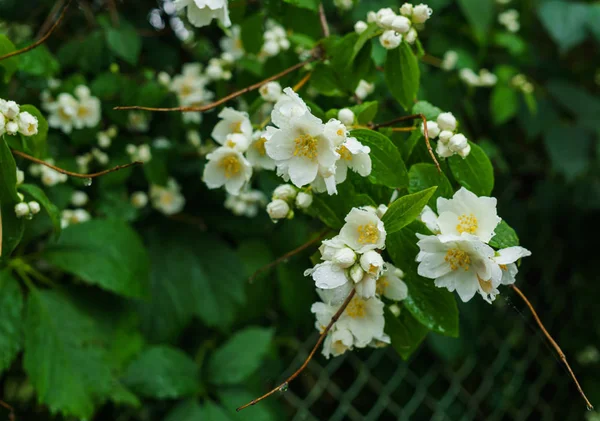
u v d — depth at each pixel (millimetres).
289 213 632
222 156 654
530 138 1109
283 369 979
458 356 1045
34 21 885
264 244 915
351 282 580
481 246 574
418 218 598
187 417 788
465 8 964
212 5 654
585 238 1246
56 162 800
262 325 951
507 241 596
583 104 1140
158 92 837
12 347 730
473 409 1141
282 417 887
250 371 806
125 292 753
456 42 1012
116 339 781
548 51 1227
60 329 753
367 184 621
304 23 746
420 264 587
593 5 1094
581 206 1219
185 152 896
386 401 1030
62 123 811
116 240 769
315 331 971
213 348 898
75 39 842
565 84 1151
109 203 828
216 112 908
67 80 816
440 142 622
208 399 804
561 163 1104
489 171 623
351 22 878
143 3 918
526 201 1212
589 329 1226
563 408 1221
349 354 1008
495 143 1131
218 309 865
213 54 933
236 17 757
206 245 896
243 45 766
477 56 1013
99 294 790
